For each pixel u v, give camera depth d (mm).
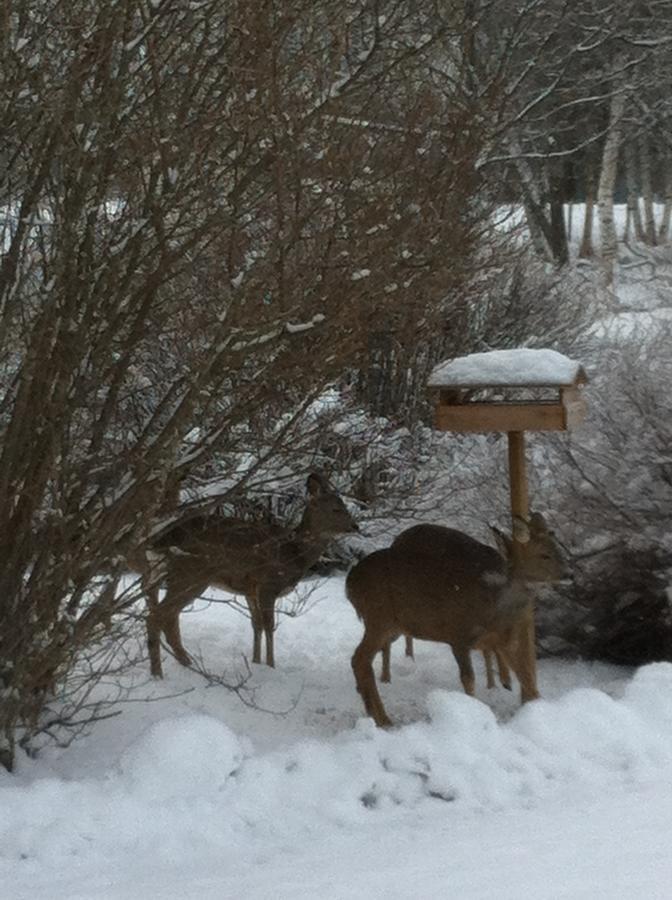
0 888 7066
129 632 9234
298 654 10648
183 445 8820
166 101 8109
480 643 9391
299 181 8117
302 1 8070
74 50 8008
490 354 9281
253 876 7105
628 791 8078
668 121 27969
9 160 8156
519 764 8234
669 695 8898
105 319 8188
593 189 32688
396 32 8383
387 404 12359
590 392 10859
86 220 8156
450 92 9312
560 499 10680
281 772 7992
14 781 8125
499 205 13375
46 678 8367
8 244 8289
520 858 7117
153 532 8703
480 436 11992
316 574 12797
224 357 8203
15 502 8242
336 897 6762
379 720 9273
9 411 8422
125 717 8867
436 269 8500
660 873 6852
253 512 10867
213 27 8281
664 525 10242
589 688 9188
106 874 7227
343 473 11703
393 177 8359
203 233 8086
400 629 9422
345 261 8234
